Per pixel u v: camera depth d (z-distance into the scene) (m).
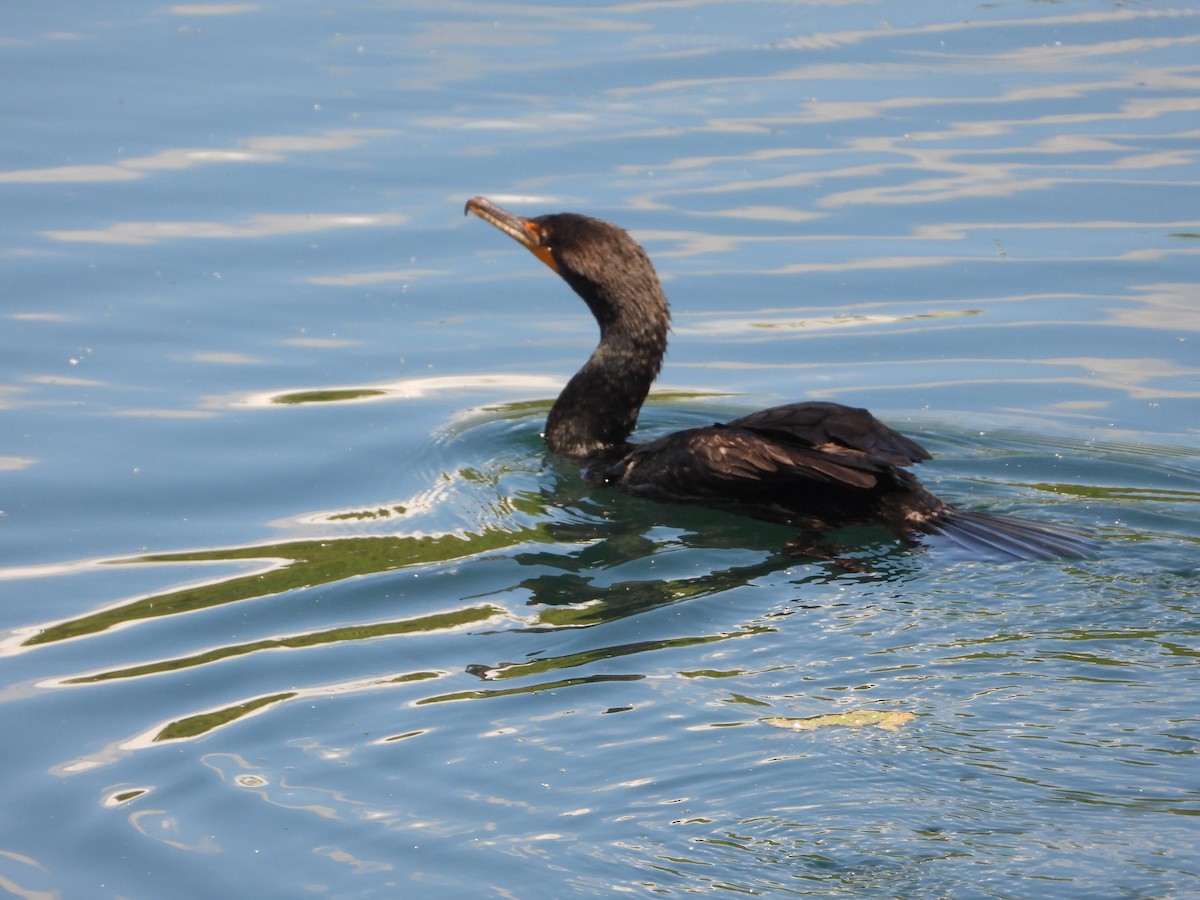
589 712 8.60
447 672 9.22
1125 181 17.45
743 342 14.84
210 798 8.02
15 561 10.92
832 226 16.78
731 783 7.82
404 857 7.44
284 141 18.28
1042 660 8.92
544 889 7.11
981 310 15.21
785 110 19.20
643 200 17.08
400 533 11.31
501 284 15.94
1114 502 11.42
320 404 13.55
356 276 15.85
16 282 15.27
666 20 22.02
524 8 22.48
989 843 7.18
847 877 7.02
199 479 12.20
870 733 8.19
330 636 9.75
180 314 14.94
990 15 22.23
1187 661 8.85
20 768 8.41
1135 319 14.94
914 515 11.01
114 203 16.89
